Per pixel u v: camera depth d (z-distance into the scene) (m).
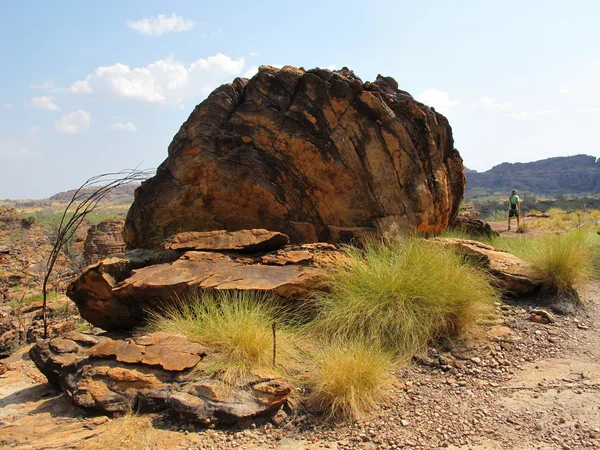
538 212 28.72
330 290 5.80
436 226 8.75
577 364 4.71
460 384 4.43
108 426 3.82
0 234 30.50
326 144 7.45
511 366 4.73
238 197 7.55
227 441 3.64
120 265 6.24
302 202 7.59
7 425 3.88
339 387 4.04
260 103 7.73
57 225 25.44
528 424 3.71
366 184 7.64
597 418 3.71
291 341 5.05
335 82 7.53
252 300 5.49
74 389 4.27
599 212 22.36
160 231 7.66
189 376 4.22
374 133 7.63
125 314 6.10
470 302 5.47
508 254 7.39
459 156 9.91
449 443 3.52
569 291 6.46
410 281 5.50
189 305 5.62
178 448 3.54
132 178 7.54
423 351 5.07
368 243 7.21
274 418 3.90
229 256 6.34
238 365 4.32
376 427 3.79
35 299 17.02
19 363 6.46
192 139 7.61
